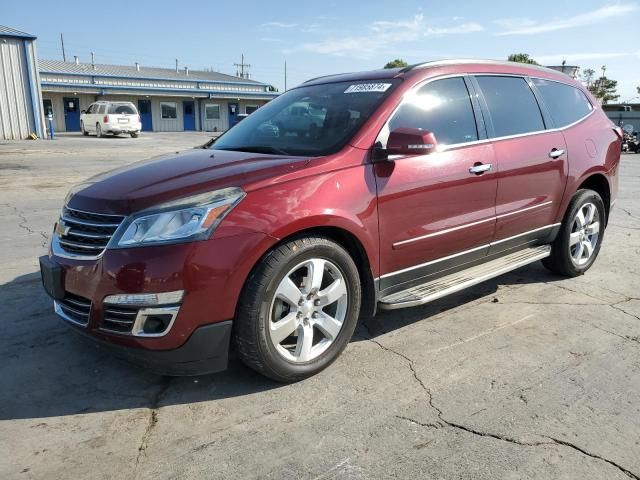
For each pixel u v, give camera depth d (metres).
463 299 4.64
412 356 3.55
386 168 3.42
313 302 3.19
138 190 3.01
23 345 3.65
